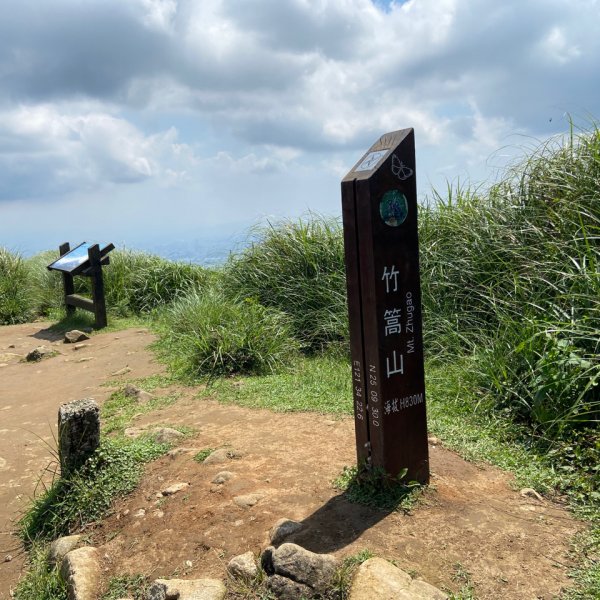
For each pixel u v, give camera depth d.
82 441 3.70
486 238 5.94
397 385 2.92
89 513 3.42
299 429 4.07
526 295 5.02
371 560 2.45
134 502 3.39
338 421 4.16
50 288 10.86
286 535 2.74
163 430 4.16
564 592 2.28
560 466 3.32
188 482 3.45
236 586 2.52
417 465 3.05
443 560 2.50
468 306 5.67
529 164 6.01
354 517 2.83
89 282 10.59
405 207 2.85
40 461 4.49
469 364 4.82
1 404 5.86
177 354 6.65
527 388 4.03
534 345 4.14
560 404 3.77
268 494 3.17
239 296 7.71
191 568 2.74
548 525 2.74
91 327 8.90
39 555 3.22
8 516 3.76
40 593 2.93
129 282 10.27
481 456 3.50
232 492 3.24
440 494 3.00
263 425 4.23
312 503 3.02
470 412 4.21
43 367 7.09
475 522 2.75
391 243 2.82
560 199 5.36
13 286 10.45
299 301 7.17
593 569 2.39
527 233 5.57
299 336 6.72
